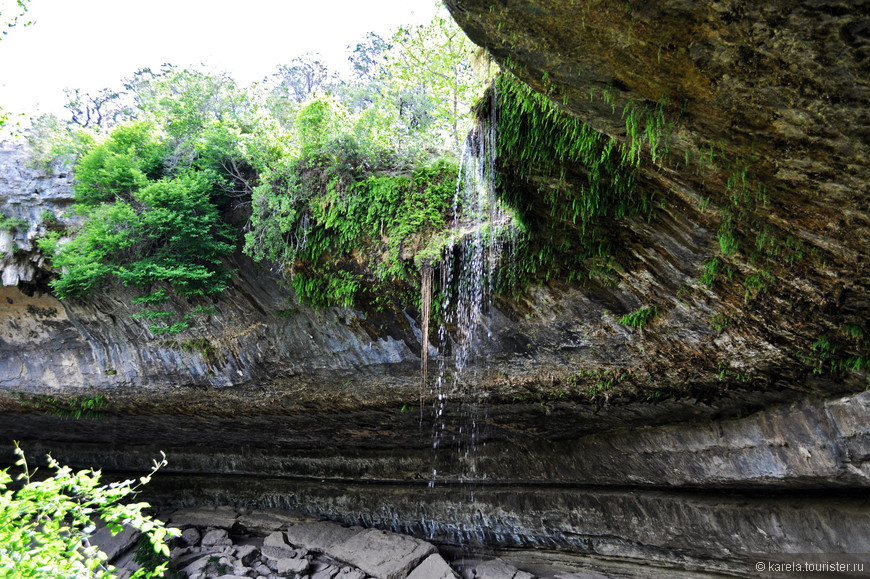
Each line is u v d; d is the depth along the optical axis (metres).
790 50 3.84
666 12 3.86
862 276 5.97
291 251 11.05
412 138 10.93
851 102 4.04
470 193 9.63
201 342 13.62
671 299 8.07
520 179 7.56
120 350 14.85
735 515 9.65
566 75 4.69
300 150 10.75
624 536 11.47
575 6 4.01
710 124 4.73
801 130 4.45
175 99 12.73
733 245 6.52
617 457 11.14
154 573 4.56
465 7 4.39
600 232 7.88
